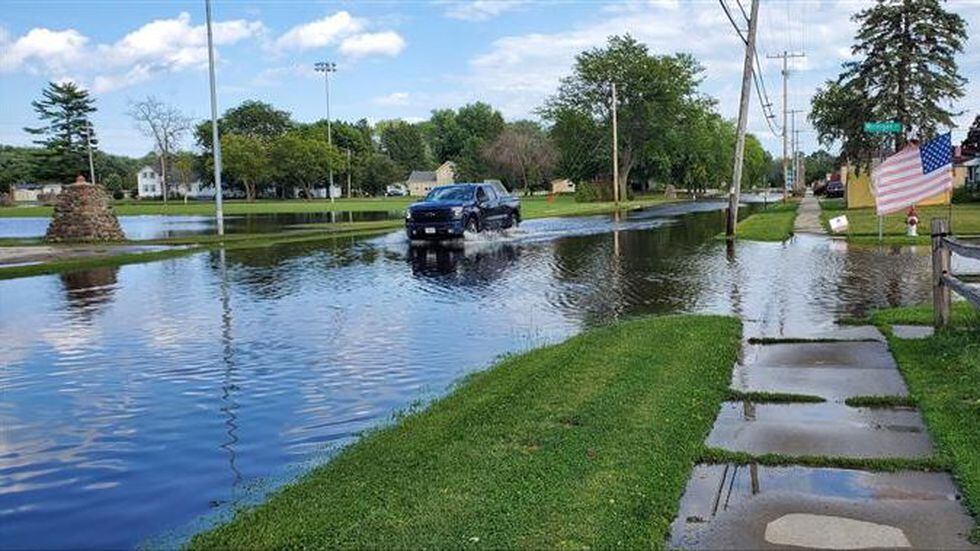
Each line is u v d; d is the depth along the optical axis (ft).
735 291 43.70
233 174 346.95
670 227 104.94
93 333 34.83
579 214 151.23
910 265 53.31
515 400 22.03
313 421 21.76
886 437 18.67
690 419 20.08
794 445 18.31
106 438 20.65
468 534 13.60
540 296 43.93
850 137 139.44
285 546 13.53
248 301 43.65
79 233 91.50
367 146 444.96
